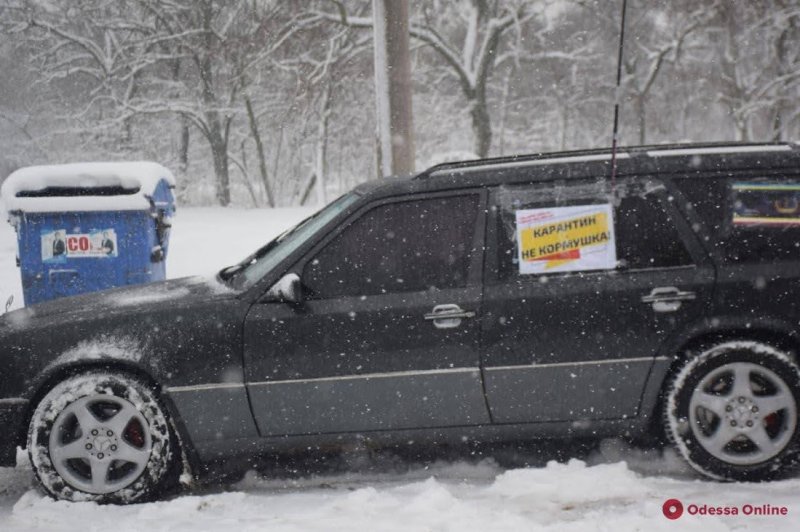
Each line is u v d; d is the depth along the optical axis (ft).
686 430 13.09
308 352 13.42
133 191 21.50
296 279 13.25
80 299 15.15
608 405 13.44
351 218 13.89
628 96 124.47
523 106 143.23
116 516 12.75
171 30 117.08
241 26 109.29
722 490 12.66
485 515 11.92
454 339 13.33
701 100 143.54
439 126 126.72
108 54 118.73
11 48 119.24
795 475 13.35
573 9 114.93
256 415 13.55
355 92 118.11
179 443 13.76
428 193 13.92
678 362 13.35
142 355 13.46
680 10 112.88
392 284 13.60
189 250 43.04
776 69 114.52
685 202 13.61
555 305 13.32
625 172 13.80
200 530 11.89
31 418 13.75
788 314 13.07
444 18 113.91
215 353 13.46
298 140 125.39
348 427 13.58
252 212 74.33
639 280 13.34
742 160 13.82
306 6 91.20
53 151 125.80
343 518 12.07
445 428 13.60
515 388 13.41
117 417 13.37
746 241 13.43
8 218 21.38
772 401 12.91
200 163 142.31
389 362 13.38
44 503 13.26
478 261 13.57
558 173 13.87
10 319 14.32
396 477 14.12
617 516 11.68
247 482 14.29
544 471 13.47
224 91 124.36
